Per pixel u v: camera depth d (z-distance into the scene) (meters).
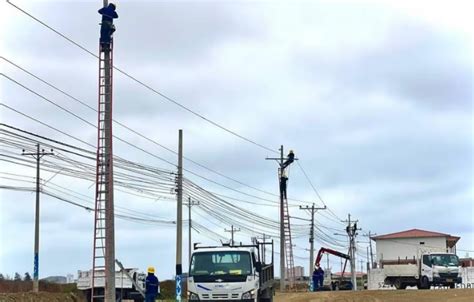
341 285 61.41
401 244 88.31
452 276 50.66
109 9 21.72
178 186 35.34
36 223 48.00
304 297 39.44
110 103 21.38
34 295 39.97
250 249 24.59
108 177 21.03
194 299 23.97
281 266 50.50
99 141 21.23
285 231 52.78
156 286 30.08
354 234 81.06
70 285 60.88
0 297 36.00
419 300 36.72
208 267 24.23
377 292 41.75
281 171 52.38
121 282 41.84
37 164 48.06
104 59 21.58
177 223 35.09
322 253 63.59
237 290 23.80
